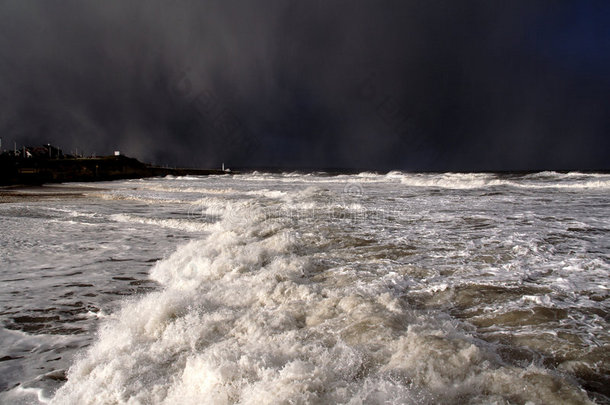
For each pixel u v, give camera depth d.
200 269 5.73
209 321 3.52
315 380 2.22
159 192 24.69
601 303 3.89
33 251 7.89
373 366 2.49
